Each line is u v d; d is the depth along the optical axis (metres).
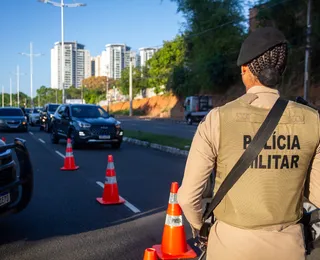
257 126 1.97
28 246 5.12
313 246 2.21
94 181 9.42
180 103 56.94
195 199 2.04
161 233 5.63
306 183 2.12
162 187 8.76
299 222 2.07
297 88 33.72
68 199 7.61
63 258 4.73
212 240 2.06
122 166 11.77
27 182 5.59
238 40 42.56
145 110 69.25
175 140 17.33
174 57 66.81
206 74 45.25
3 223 6.05
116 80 94.88
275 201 1.94
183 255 4.73
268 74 2.05
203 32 42.94
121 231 5.71
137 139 18.98
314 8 29.86
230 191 1.97
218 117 2.02
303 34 30.70
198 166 2.02
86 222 6.14
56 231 5.71
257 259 1.93
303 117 2.01
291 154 1.96
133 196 7.88
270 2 32.12
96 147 16.98
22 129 26.19
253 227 1.94
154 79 68.69
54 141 18.52
